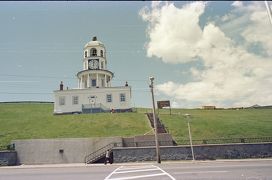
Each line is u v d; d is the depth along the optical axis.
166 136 37.62
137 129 46.09
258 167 19.28
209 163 26.09
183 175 16.02
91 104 62.22
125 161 33.81
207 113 68.81
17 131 47.31
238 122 51.44
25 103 87.19
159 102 59.06
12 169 25.97
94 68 68.62
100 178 16.20
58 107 62.44
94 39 72.88
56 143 38.28
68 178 16.55
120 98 62.62
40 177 17.44
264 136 41.81
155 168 21.41
